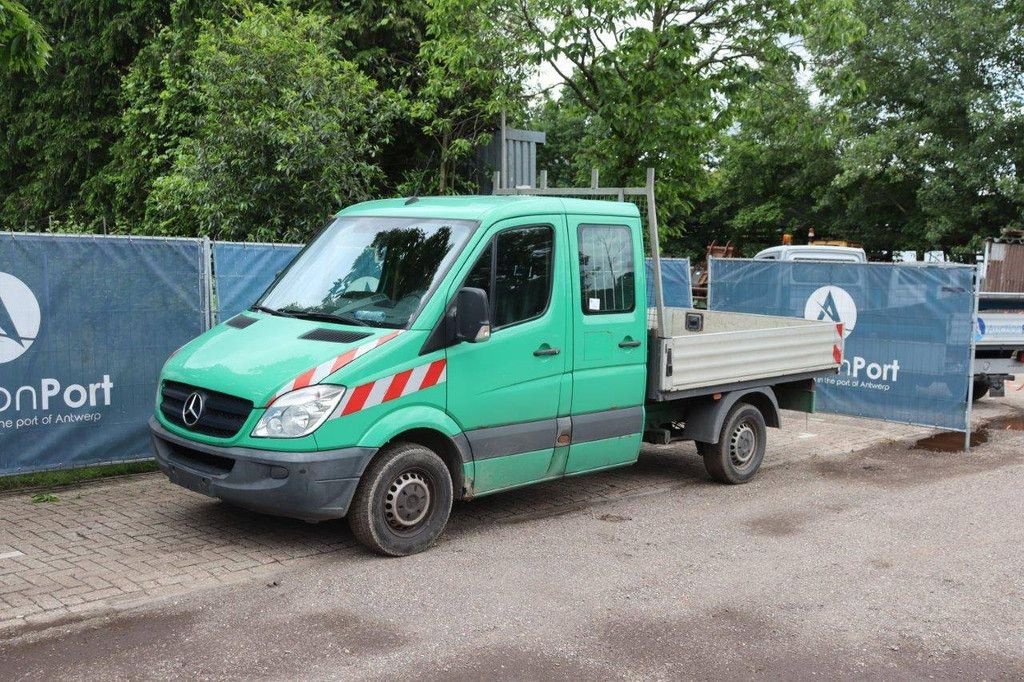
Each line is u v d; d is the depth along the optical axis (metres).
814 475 8.92
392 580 5.71
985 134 24.73
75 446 7.75
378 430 5.95
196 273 8.37
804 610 5.36
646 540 6.68
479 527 6.95
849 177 26.64
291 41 14.43
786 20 12.38
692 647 4.82
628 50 12.06
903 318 10.88
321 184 13.93
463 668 4.51
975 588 5.75
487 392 6.52
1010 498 8.01
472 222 6.61
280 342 6.21
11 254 7.35
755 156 33.34
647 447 10.22
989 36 24.98
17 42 7.38
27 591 5.35
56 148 22.44
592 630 5.02
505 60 12.92
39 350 7.52
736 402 8.51
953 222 26.22
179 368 6.37
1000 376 12.31
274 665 4.50
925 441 10.66
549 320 6.86
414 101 17.23
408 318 6.23
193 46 16.75
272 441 5.73
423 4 16.88
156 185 15.94
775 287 12.27
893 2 26.72
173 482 6.34
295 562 5.99
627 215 7.56
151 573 5.71
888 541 6.71
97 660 4.52
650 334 7.73
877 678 4.50
